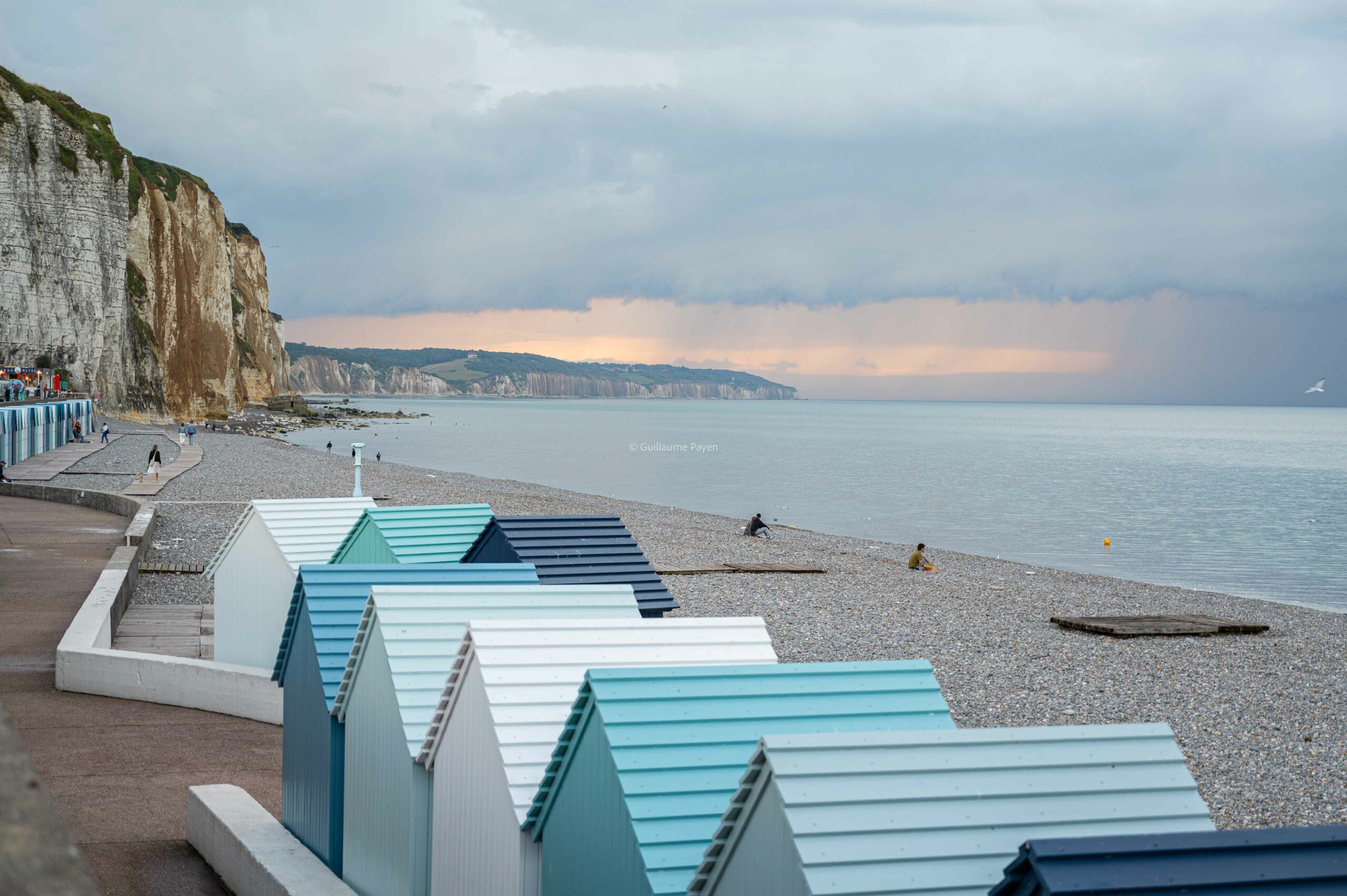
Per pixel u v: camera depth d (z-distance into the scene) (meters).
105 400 93.88
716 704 5.07
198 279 121.06
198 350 116.31
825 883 3.44
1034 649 19.50
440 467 82.69
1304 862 3.09
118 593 18.17
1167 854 3.04
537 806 5.35
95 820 8.91
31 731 11.57
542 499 50.94
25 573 22.31
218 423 110.12
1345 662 19.23
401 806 6.71
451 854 6.21
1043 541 45.06
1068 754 4.08
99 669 13.32
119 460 57.78
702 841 4.51
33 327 80.88
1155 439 155.88
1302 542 44.91
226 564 15.14
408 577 8.65
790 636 20.12
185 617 19.53
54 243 82.94
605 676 5.03
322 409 199.88
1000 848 3.70
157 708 12.80
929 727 5.20
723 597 24.39
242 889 7.36
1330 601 31.67
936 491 67.50
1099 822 3.89
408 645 6.95
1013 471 86.00
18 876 1.07
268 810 9.34
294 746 8.66
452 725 6.26
